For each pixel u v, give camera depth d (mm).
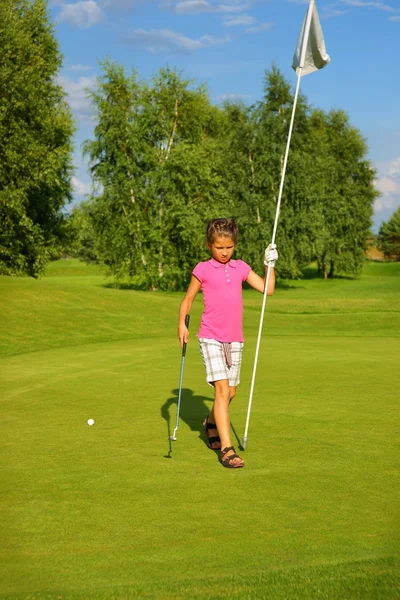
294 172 45938
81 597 2654
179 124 41812
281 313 21094
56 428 5824
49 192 34219
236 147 46688
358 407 6598
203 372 8977
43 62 31469
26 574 2904
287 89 47031
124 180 40781
